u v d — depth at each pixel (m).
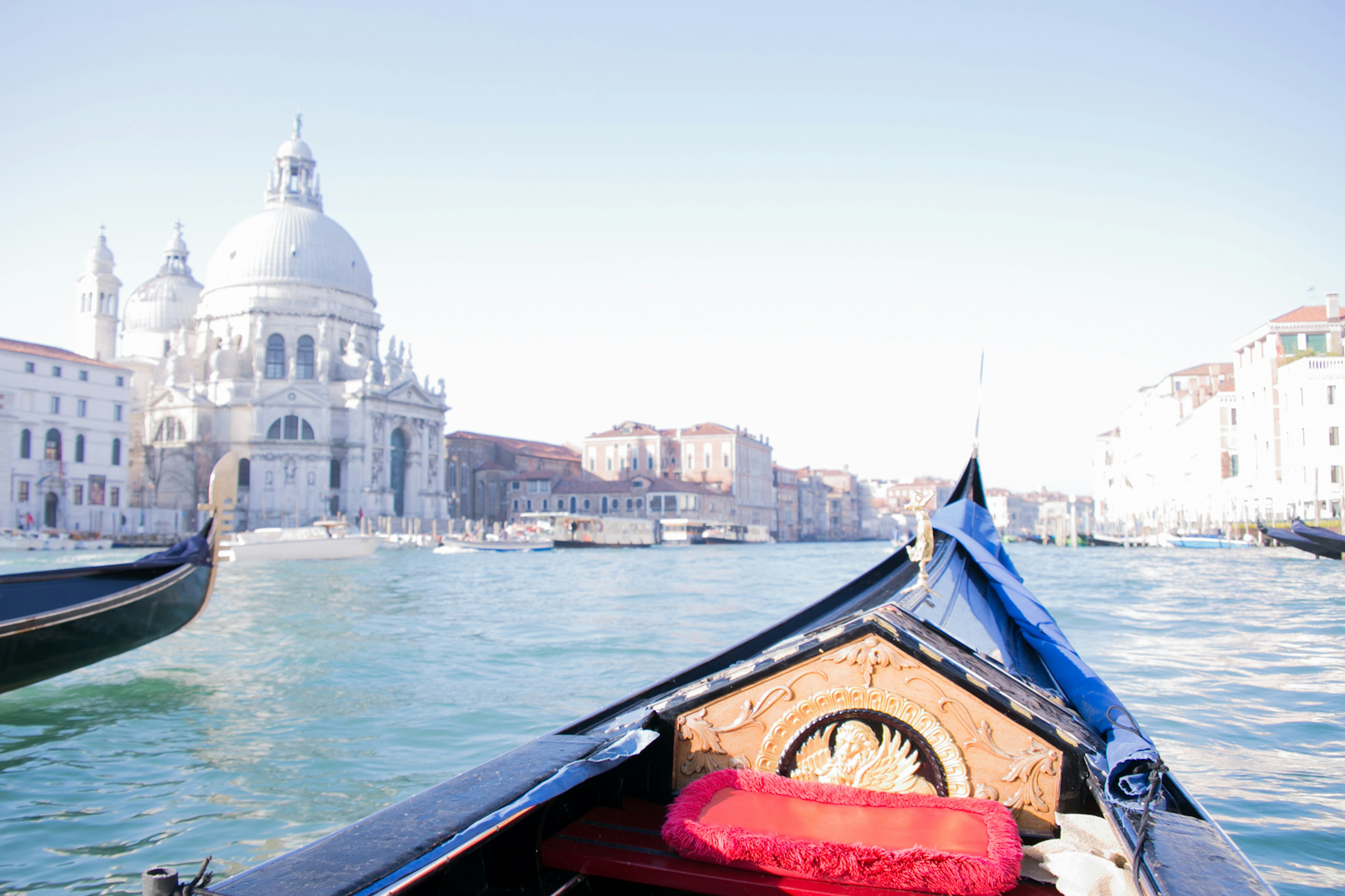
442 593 32.03
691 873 3.59
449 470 113.25
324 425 86.00
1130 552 66.56
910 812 3.76
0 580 12.72
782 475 157.25
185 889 2.57
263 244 92.81
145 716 11.55
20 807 8.09
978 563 7.51
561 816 4.02
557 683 13.81
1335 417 57.78
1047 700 4.20
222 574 43.44
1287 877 6.42
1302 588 30.53
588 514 113.38
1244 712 11.22
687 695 4.22
